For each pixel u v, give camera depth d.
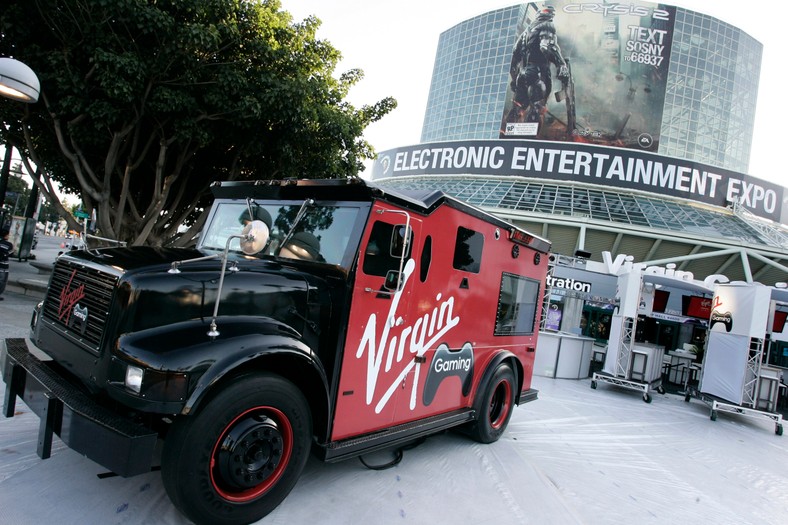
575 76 61.38
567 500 3.96
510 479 4.21
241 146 9.84
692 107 62.44
